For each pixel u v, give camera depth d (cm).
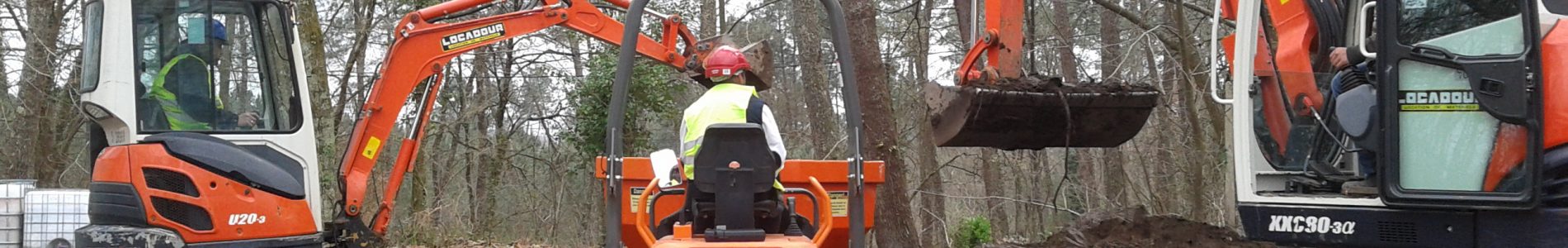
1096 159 2262
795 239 493
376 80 866
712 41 846
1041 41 1320
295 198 801
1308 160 612
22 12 1758
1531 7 456
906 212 917
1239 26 587
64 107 1717
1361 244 517
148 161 757
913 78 1936
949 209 2227
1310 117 615
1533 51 455
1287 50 619
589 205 2034
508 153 2375
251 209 778
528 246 1418
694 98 2095
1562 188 459
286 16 816
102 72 765
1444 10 482
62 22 1697
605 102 1808
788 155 2138
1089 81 604
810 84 1461
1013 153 2145
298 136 813
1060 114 591
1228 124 1210
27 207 869
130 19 766
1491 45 468
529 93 2234
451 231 1388
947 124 608
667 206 662
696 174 473
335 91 1906
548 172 2550
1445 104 479
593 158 1852
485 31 870
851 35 915
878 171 632
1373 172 544
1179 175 1789
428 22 870
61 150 1778
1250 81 584
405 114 1688
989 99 572
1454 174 478
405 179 2233
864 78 912
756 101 496
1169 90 1572
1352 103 541
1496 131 468
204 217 765
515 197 2588
